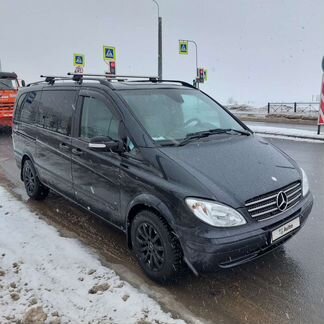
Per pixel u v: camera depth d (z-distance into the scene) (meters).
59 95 5.46
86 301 3.49
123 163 4.05
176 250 3.57
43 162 5.75
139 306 3.40
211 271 3.40
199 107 4.90
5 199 6.34
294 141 12.48
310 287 3.71
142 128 4.07
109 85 4.63
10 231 5.00
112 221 4.41
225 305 3.47
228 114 5.12
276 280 3.84
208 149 4.03
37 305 3.44
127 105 4.29
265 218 3.52
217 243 3.29
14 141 6.79
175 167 3.63
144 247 3.92
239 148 4.19
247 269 4.05
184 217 3.41
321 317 3.28
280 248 4.50
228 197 3.41
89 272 3.97
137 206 3.92
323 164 8.73
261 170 3.83
